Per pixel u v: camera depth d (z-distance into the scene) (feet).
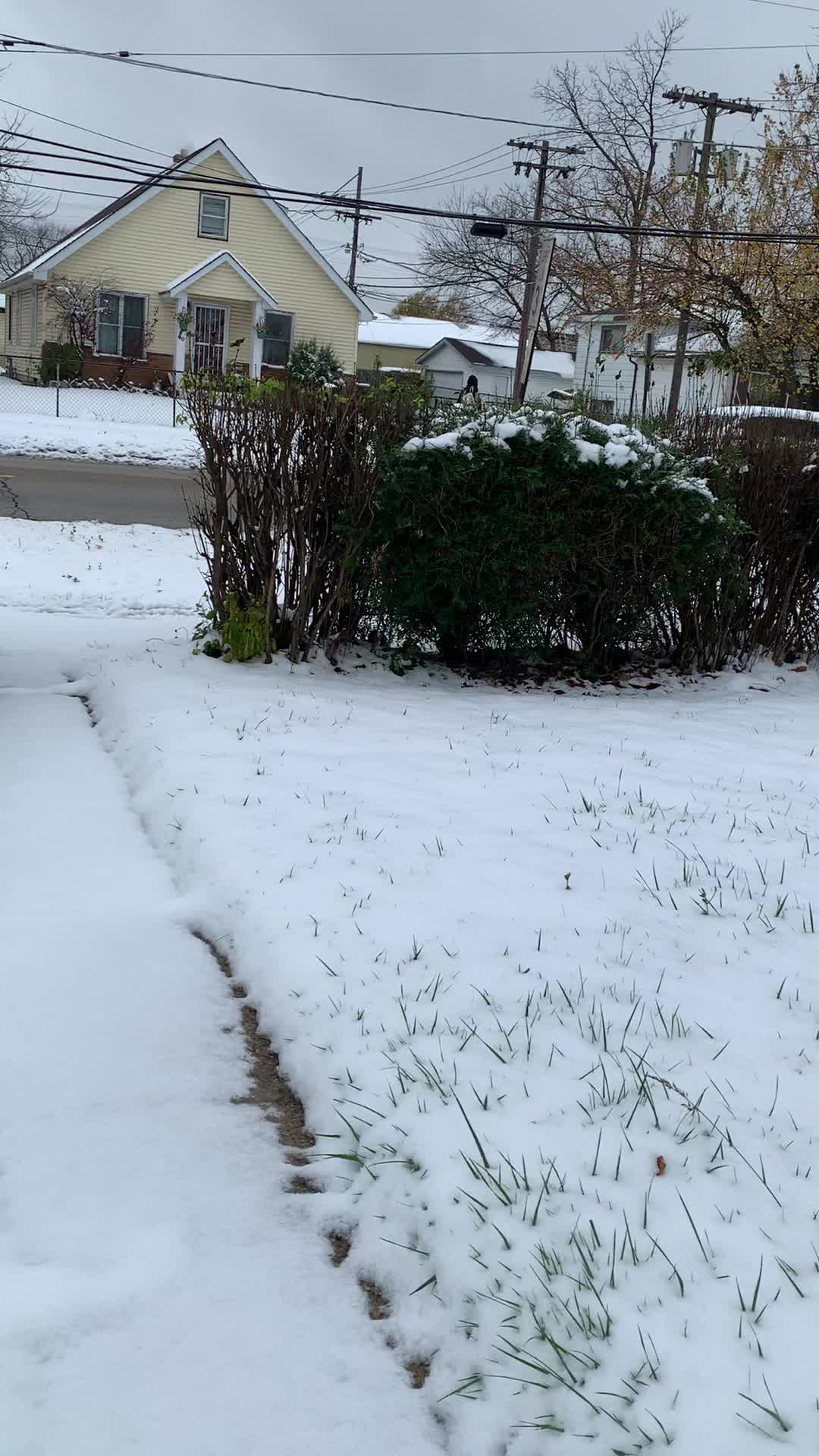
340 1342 8.55
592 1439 7.45
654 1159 10.03
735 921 15.14
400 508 27.43
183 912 15.62
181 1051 12.41
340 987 13.09
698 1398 7.57
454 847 17.46
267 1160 10.70
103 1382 8.00
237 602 28.76
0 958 13.98
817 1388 7.55
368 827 18.08
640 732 25.14
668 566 28.66
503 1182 9.75
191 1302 8.79
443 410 29.48
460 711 26.22
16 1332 8.34
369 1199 10.00
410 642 29.96
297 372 117.19
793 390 93.35
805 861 17.43
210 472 28.35
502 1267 8.85
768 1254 8.80
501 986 13.16
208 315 123.03
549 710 26.89
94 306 117.39
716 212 95.14
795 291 91.20
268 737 22.59
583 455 27.22
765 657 32.68
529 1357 8.11
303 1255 9.48
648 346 96.17
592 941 14.43
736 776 22.02
